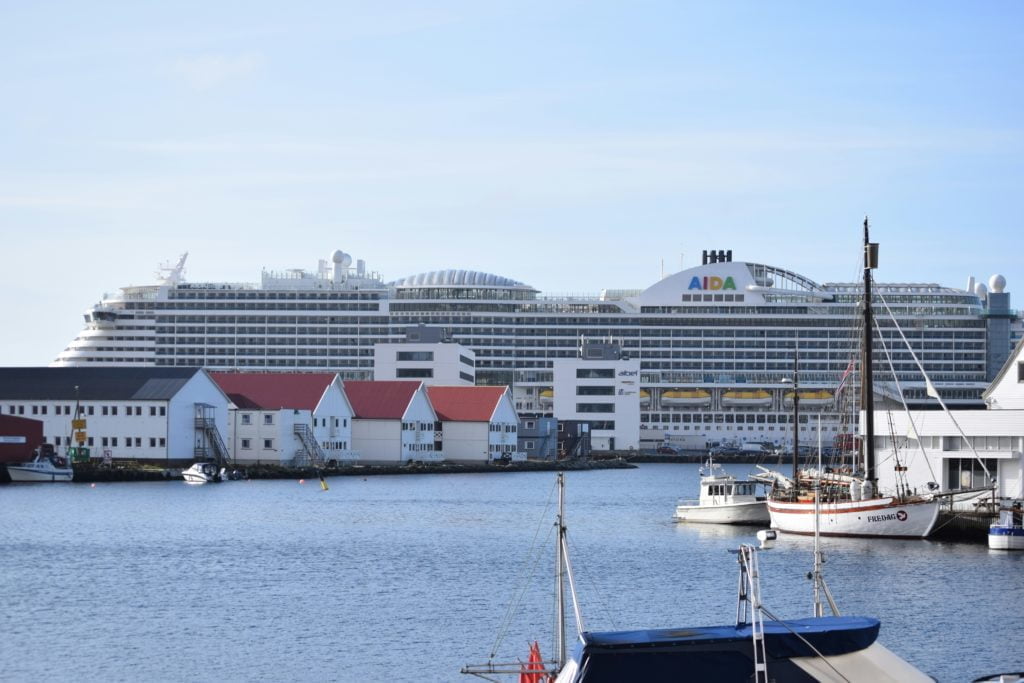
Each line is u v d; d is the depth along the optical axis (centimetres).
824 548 14875
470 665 8006
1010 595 11338
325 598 11156
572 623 10131
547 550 14638
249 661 8788
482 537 15962
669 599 11231
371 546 14838
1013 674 6662
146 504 19725
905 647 9162
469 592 11525
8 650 9075
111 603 10838
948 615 10362
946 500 16125
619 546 15350
